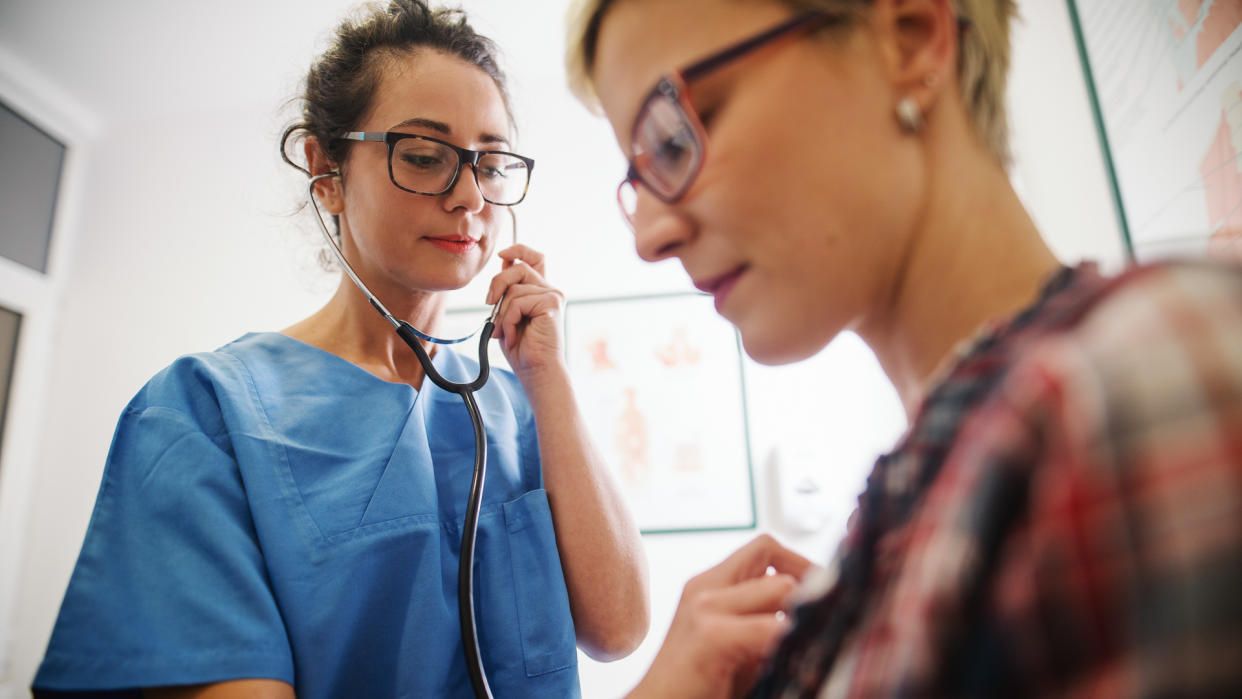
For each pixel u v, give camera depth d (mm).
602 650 874
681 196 341
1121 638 143
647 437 1991
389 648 708
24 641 1977
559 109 2256
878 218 313
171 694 601
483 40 908
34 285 2160
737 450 1958
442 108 813
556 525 875
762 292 333
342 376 822
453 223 804
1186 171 923
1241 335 151
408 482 774
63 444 2143
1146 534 142
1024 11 1348
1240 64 797
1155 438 147
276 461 724
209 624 605
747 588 436
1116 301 183
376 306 816
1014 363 199
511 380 1025
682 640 446
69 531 2080
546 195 2193
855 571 252
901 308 327
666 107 334
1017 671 161
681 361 2031
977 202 315
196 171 2344
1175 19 919
